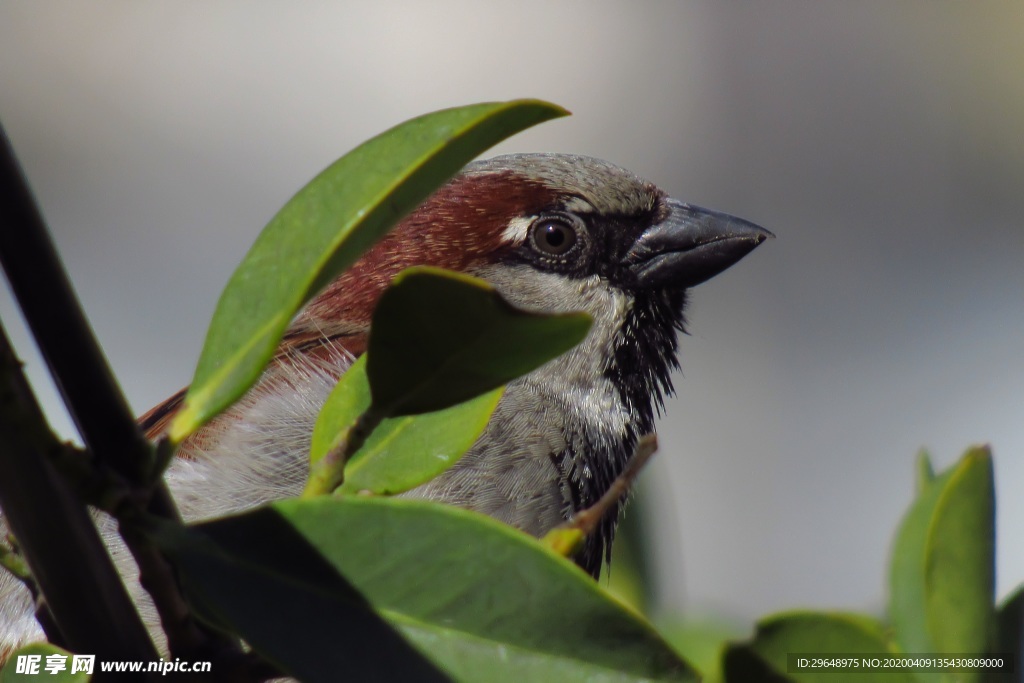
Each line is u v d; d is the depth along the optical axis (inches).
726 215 56.7
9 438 20.5
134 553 20.2
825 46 137.8
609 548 56.2
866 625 25.1
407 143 22.5
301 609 20.6
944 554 26.7
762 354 130.4
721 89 136.1
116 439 20.1
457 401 21.6
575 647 21.4
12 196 20.3
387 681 20.5
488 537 21.5
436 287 19.9
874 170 136.2
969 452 26.9
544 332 20.3
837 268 133.7
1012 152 136.6
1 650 46.6
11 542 26.7
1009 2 138.5
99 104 129.3
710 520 123.6
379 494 25.9
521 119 22.7
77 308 20.3
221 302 22.4
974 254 134.6
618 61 136.4
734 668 25.2
